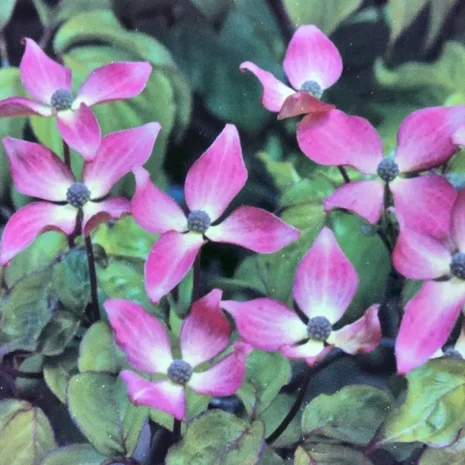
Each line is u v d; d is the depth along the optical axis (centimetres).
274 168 88
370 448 81
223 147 83
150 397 79
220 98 89
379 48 89
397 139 83
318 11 89
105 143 84
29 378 86
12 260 87
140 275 86
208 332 81
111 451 83
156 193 82
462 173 85
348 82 89
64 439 85
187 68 89
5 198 89
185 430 82
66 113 84
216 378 81
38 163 84
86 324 86
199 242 82
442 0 88
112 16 90
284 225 82
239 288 87
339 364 85
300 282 82
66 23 90
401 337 81
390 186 83
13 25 90
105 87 85
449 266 81
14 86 89
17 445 85
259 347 81
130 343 81
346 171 87
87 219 83
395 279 85
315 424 83
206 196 83
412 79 89
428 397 81
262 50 89
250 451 81
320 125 83
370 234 85
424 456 82
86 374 83
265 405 84
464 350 83
